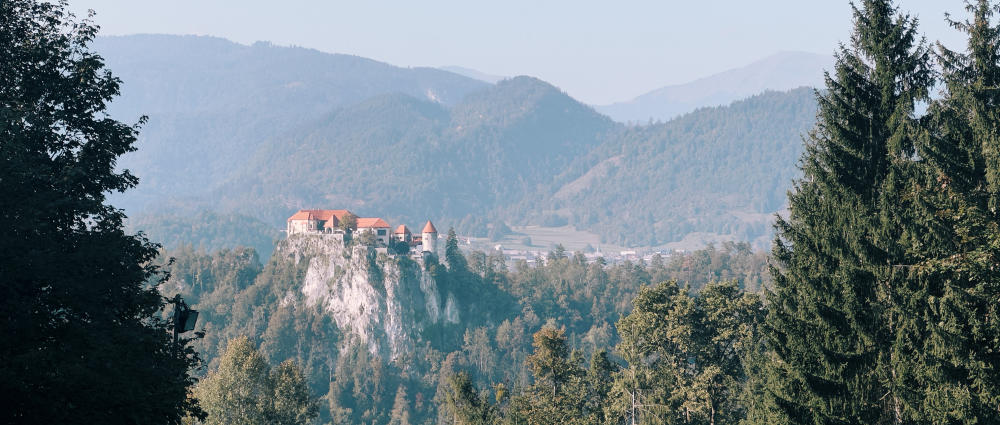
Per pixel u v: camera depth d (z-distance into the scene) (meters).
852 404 36.47
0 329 24.52
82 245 31.23
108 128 36.50
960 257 31.59
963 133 34.28
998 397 29.77
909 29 36.97
